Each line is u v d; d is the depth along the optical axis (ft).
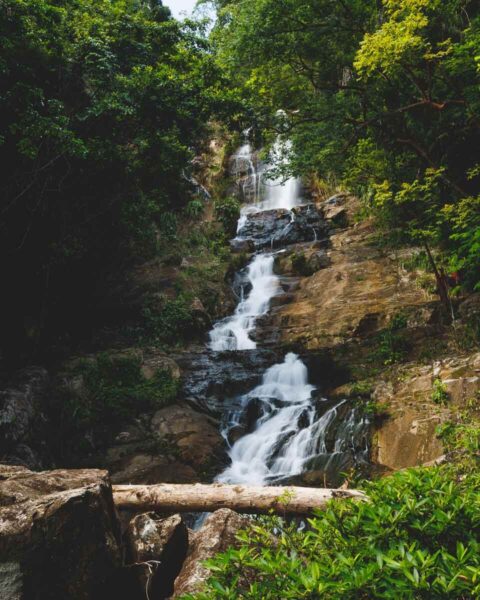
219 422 34.37
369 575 6.77
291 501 15.20
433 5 30.42
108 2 41.27
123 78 35.88
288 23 39.65
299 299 49.52
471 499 8.74
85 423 33.17
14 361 38.11
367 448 27.37
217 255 60.70
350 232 58.49
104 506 10.29
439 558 7.31
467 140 39.11
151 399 35.42
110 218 42.78
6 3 30.81
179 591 10.18
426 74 36.94
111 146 36.47
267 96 43.80
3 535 9.20
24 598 8.96
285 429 31.91
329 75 43.19
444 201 38.63
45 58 34.35
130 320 48.65
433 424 25.20
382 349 35.42
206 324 48.96
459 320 35.32
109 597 10.18
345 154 42.37
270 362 40.34
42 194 35.94
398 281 45.60
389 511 8.12
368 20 40.34
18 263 38.75
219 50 44.24
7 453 28.45
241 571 8.13
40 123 29.81
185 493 16.06
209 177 80.02
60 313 45.57
